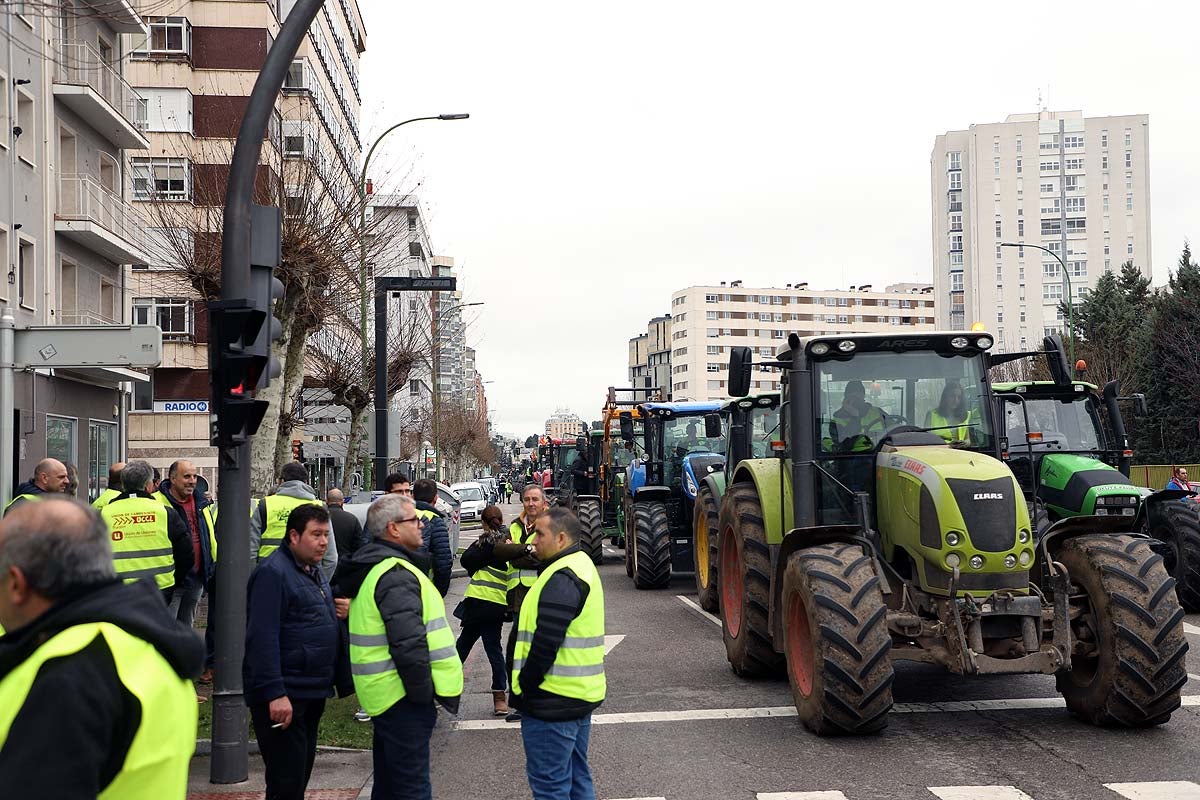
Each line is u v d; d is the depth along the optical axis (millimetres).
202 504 11883
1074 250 148625
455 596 20609
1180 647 8672
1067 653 8703
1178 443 52344
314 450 27219
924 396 10602
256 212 8461
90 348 9781
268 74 8227
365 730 9477
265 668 5977
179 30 40125
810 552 9320
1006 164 149500
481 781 8125
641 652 13531
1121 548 8984
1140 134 147875
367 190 25219
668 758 8531
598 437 30781
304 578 6223
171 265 27938
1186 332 50875
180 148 39562
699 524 17453
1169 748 8414
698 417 22078
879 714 8750
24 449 24781
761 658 11344
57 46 26578
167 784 2869
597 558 24641
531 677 5965
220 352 7914
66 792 2666
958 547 8805
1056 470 15984
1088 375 54875
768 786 7703
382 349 20641
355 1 57844
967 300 151125
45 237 26234
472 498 48156
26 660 2828
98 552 2984
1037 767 7969
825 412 10531
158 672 2893
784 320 185250
